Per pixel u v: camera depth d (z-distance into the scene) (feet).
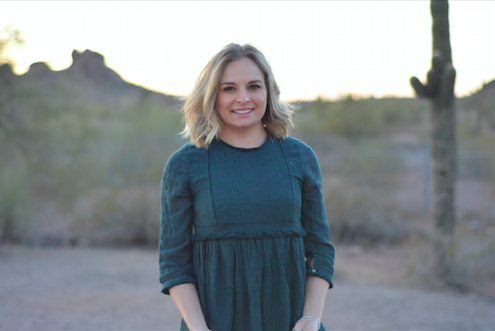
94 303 17.38
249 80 5.99
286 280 5.80
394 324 14.82
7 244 28.55
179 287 5.73
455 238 21.26
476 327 14.48
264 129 6.44
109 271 22.81
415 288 19.75
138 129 41.42
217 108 6.09
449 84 20.12
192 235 5.98
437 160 21.15
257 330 5.63
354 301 17.66
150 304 17.42
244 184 5.80
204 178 5.85
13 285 19.47
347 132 87.76
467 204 38.37
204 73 6.13
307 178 6.20
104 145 38.70
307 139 73.31
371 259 25.98
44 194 32.86
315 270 6.10
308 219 6.29
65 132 34.78
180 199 5.90
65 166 33.91
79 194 33.40
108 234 30.91
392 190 44.16
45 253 26.61
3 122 31.14
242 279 5.70
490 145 55.21
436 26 20.74
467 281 20.12
